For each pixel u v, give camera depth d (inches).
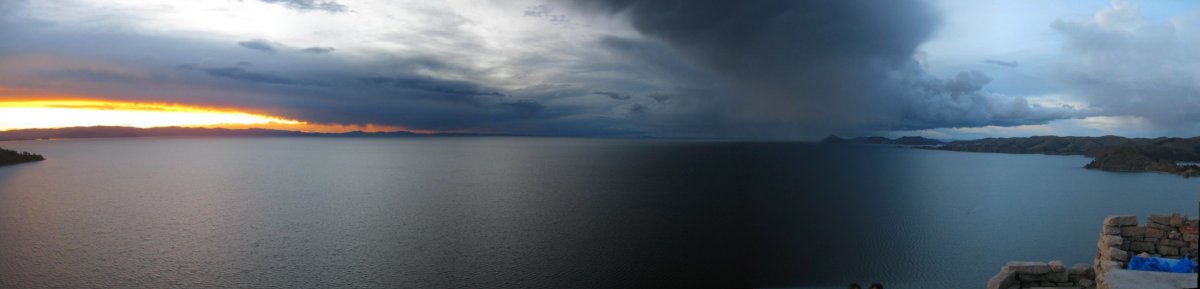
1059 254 3636.8
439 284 3009.4
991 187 7470.5
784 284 2999.5
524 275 3196.4
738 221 4874.5
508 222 4749.0
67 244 3971.5
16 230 4478.3
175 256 3622.0
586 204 5743.1
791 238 4195.4
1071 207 5620.1
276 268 3344.0
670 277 3154.5
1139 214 5142.7
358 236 4222.4
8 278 3154.5
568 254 3629.4
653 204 5767.7
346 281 3093.0
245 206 5787.4
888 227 4670.3
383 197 6397.6
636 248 3796.8
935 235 4303.6
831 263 3486.7
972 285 3009.4
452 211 5359.3
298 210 5511.8
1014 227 4616.1
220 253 3700.8
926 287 2965.1
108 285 3031.5
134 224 4758.9
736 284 2994.6
